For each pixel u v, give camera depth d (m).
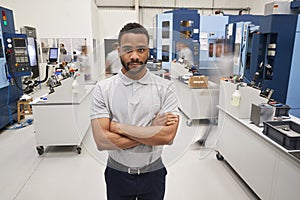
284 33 3.00
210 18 5.31
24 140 3.26
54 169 2.52
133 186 1.12
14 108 3.89
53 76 3.33
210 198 2.05
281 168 1.65
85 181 2.30
